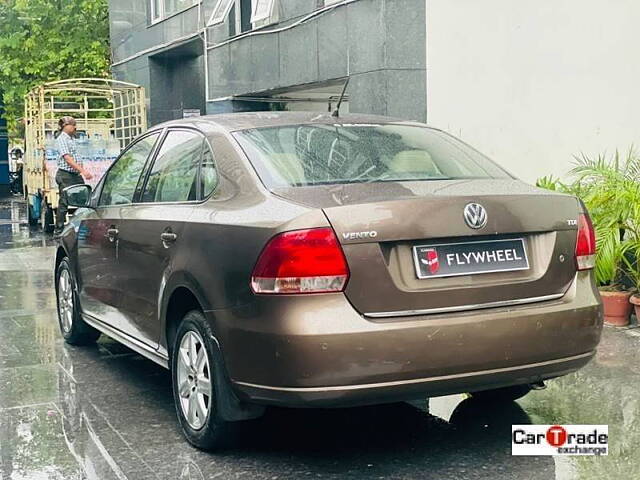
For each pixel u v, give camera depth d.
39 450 4.58
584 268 4.43
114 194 6.09
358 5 11.62
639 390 5.42
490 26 9.72
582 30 8.40
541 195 4.34
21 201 29.36
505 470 4.21
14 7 28.72
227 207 4.42
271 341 3.87
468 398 5.32
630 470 4.20
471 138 10.15
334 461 4.35
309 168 4.51
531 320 4.10
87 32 28.92
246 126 4.93
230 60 15.77
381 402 3.91
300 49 13.34
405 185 4.36
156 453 4.50
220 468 4.28
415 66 11.09
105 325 6.04
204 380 4.41
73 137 14.80
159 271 4.89
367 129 5.08
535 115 9.11
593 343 4.37
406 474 4.17
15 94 29.08
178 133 5.40
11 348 6.91
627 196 6.88
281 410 5.18
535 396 5.35
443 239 4.04
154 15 19.45
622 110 7.97
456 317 3.96
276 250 3.89
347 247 3.86
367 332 3.80
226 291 4.12
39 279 10.62
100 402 5.43
